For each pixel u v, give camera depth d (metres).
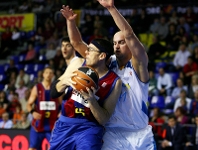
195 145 10.09
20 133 9.27
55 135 4.96
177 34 16.14
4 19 19.78
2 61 18.81
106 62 4.92
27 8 20.25
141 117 5.06
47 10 19.58
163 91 13.38
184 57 14.66
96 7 18.61
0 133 9.48
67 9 5.28
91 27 17.70
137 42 4.64
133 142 5.06
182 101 12.04
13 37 19.19
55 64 16.23
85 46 5.43
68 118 4.89
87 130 4.82
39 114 8.50
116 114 4.96
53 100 8.61
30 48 17.95
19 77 16.27
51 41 17.97
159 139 10.48
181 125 10.30
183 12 17.06
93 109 4.68
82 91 4.60
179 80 13.19
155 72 15.03
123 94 4.93
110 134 5.05
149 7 17.50
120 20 4.59
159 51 15.70
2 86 16.84
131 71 4.90
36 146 8.73
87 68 4.69
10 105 13.98
